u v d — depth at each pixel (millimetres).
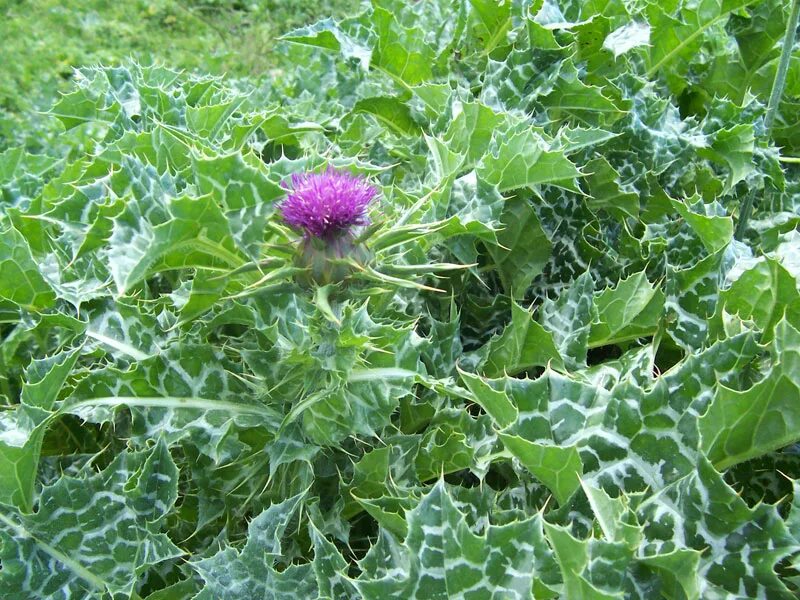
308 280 258
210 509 310
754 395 238
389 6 588
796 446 292
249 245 233
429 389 335
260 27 1229
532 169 344
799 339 233
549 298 400
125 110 448
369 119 525
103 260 351
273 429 291
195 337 311
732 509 230
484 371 345
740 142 410
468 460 299
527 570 214
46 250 405
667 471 257
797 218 414
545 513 281
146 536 275
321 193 254
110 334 329
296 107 550
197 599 250
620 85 454
